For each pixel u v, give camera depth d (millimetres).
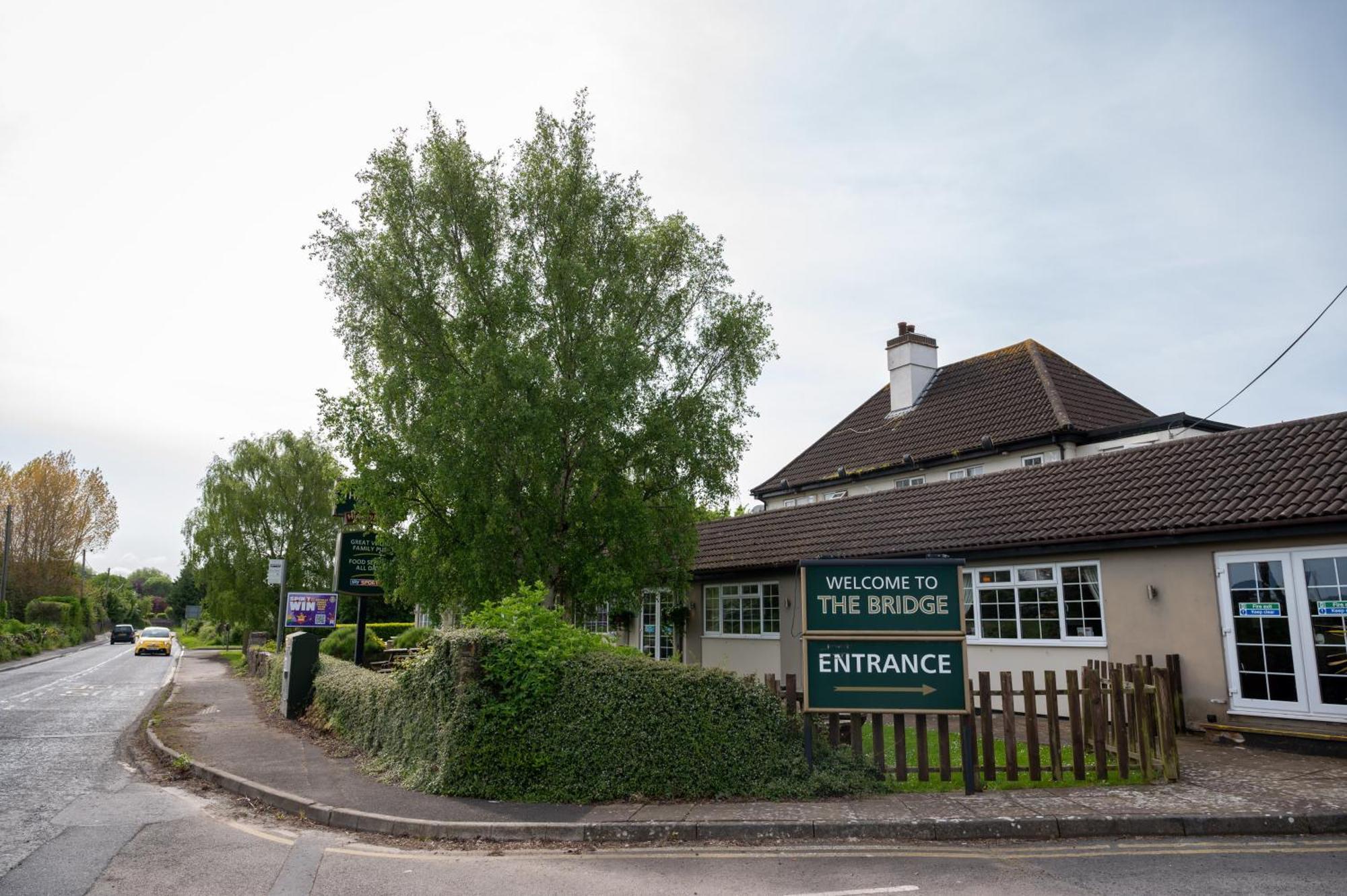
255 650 29281
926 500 18859
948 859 6926
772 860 7012
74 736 14633
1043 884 6188
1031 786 8945
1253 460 13406
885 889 6145
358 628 19719
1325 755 10688
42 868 6855
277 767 11000
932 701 8945
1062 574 14734
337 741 13148
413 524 17875
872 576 9180
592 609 18328
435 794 9203
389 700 11297
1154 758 9539
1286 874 6297
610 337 17469
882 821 7660
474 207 18547
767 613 20828
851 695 9023
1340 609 11180
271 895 6223
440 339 17938
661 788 8789
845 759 9000
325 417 17250
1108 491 14945
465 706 9320
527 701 9227
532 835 7820
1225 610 12414
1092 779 9227
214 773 10594
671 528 18422
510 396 16281
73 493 67125
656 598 24141
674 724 8945
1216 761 10312
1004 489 17234
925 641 9031
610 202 19188
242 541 38594
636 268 19172
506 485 16953
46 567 64188
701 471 18266
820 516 21391
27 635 46031
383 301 17719
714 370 19219
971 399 27422
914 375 29547
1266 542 12023
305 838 7961
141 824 8406
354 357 18359
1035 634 15070
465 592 17047
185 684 24734
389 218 18219
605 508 17328
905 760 8906
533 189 18828
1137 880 6234
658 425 17562
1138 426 21844
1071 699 9195
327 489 39906
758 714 9023
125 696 22109
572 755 8992
